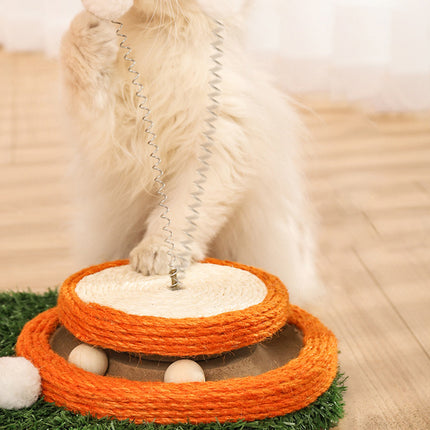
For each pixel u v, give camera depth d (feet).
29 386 3.24
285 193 4.08
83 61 3.64
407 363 3.75
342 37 7.80
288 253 4.14
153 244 3.70
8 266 4.55
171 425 3.14
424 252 4.85
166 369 3.29
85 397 3.18
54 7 9.02
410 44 7.66
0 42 11.41
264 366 3.37
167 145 3.81
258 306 3.33
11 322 3.85
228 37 3.76
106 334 3.23
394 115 8.11
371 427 3.36
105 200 4.08
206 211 3.82
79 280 3.56
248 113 3.79
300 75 7.93
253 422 3.18
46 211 5.30
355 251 4.86
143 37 3.71
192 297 3.42
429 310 4.18
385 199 5.74
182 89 3.70
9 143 7.09
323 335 3.54
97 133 3.79
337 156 6.75
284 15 7.64
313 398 3.28
